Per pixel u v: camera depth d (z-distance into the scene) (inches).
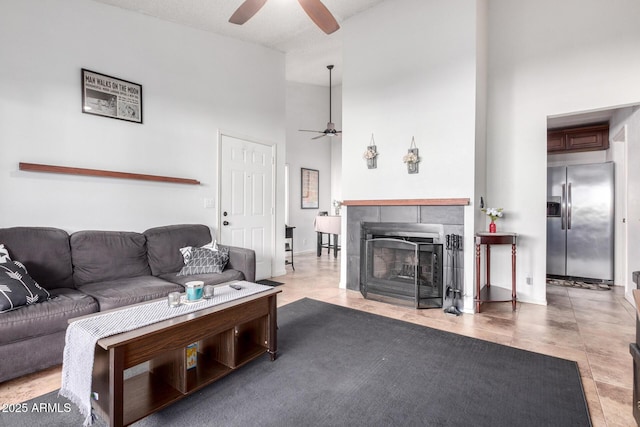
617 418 62.8
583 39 130.6
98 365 60.6
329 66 234.5
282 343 97.7
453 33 131.0
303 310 129.0
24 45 104.7
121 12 127.4
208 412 64.6
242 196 173.3
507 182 146.7
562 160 210.4
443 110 133.7
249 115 176.9
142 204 133.3
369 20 156.2
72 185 114.8
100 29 121.5
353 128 162.2
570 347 94.9
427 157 137.9
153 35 137.1
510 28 146.1
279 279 184.9
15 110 103.1
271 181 190.2
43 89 108.4
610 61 125.6
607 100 126.2
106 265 110.9
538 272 140.4
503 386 74.1
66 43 113.3
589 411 65.1
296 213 285.6
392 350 92.9
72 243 107.6
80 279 105.6
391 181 148.8
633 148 143.6
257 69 181.8
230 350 77.1
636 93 121.4
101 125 121.6
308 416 63.4
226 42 165.8
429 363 85.1
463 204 125.4
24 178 104.9
